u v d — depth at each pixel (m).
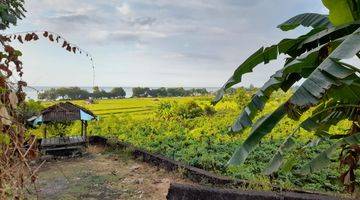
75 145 11.69
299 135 12.36
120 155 11.40
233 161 4.38
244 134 12.21
